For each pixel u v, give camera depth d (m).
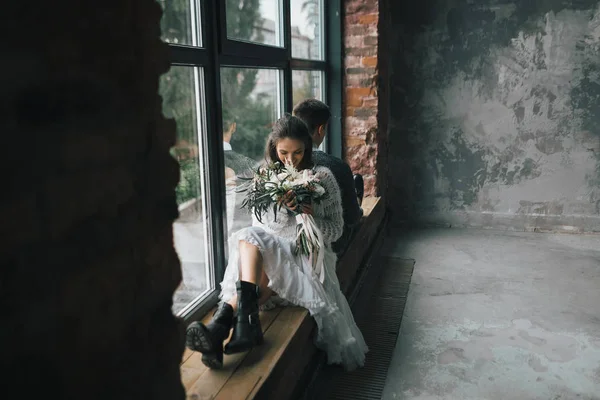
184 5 2.11
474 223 5.32
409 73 5.12
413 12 4.98
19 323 0.75
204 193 2.39
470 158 5.19
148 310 1.09
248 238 2.32
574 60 4.76
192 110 2.23
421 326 3.18
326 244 2.63
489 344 2.94
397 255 4.54
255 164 2.96
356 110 4.51
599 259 4.33
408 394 2.47
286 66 3.29
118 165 0.97
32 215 0.77
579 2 4.64
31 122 0.76
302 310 2.42
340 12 4.33
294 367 2.30
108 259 0.95
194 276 2.36
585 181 4.98
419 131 5.24
